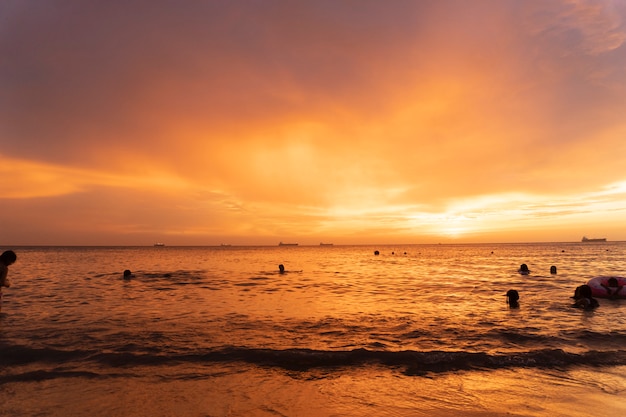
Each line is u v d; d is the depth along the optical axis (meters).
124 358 8.28
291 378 7.09
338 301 17.39
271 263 59.59
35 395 6.19
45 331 10.94
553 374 7.34
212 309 15.05
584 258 67.88
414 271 39.34
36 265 49.16
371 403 5.90
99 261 62.56
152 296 19.14
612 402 5.96
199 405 5.79
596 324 12.16
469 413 5.54
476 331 11.10
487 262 57.53
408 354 8.41
